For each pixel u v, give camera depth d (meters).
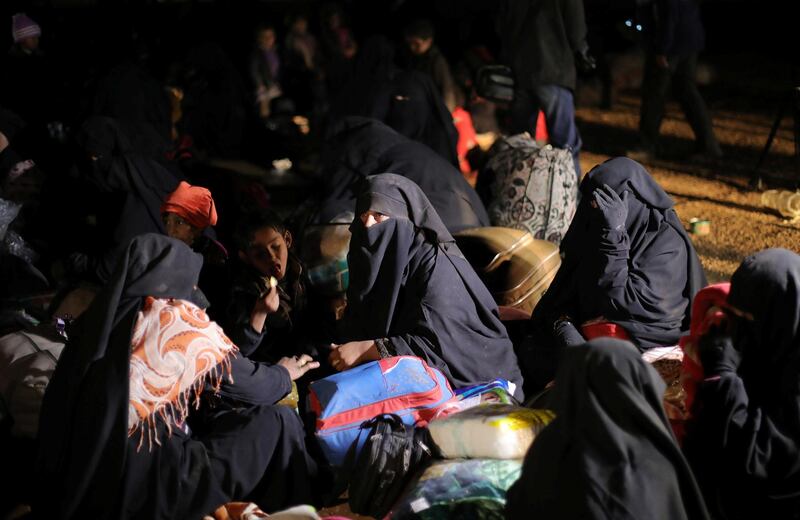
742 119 11.40
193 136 10.57
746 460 3.40
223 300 5.07
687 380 3.66
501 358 4.66
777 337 3.50
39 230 6.85
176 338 3.74
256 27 12.44
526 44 8.41
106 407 3.59
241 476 3.92
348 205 5.95
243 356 4.30
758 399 3.55
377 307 4.64
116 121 6.57
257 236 4.83
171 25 12.02
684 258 4.71
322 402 4.19
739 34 15.38
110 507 3.66
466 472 3.70
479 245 5.58
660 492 3.06
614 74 13.57
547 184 6.34
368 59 8.39
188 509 3.79
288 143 10.79
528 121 8.57
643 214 4.68
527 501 3.23
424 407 4.22
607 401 3.07
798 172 8.21
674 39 9.41
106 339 3.66
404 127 8.08
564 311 4.86
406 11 13.22
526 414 3.86
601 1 13.78
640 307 4.57
